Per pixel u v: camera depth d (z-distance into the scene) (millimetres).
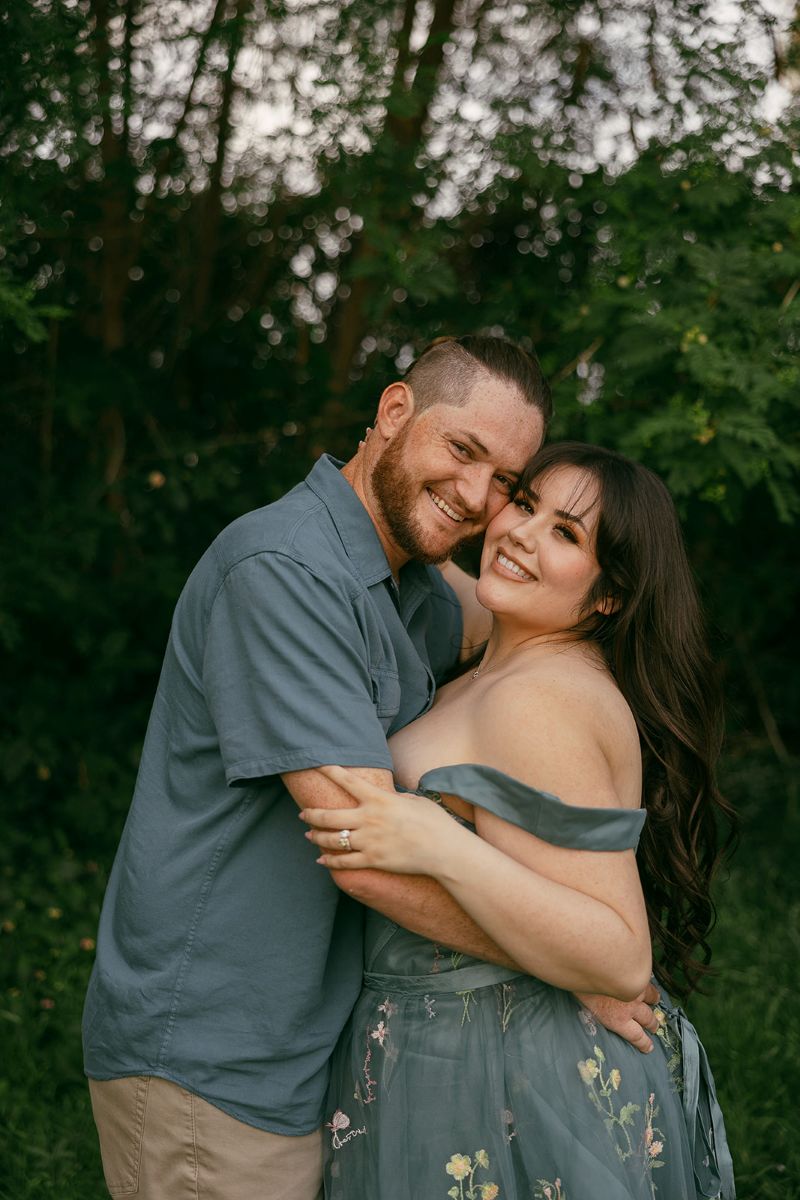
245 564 1802
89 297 4391
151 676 4660
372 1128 1843
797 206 3422
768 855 4492
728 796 4785
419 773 1862
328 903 1855
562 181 3787
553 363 3789
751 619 5023
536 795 1705
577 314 3699
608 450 1984
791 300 3346
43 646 4445
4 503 4277
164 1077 1820
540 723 1768
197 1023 1830
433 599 2287
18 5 3010
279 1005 1830
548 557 1912
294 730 1726
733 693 4633
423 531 1979
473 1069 1811
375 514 2018
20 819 4262
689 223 3562
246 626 1783
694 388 3482
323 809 1717
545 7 4113
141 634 4562
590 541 1918
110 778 4441
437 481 1952
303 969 1838
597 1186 1751
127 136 4090
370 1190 1843
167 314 4742
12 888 3857
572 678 1829
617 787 1826
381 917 1906
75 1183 2645
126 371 4301
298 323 4832
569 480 1925
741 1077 3006
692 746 2008
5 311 3098
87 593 4285
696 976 2221
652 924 2172
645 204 3584
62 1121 2865
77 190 3965
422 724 1963
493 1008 1834
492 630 2098
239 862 1848
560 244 4227
